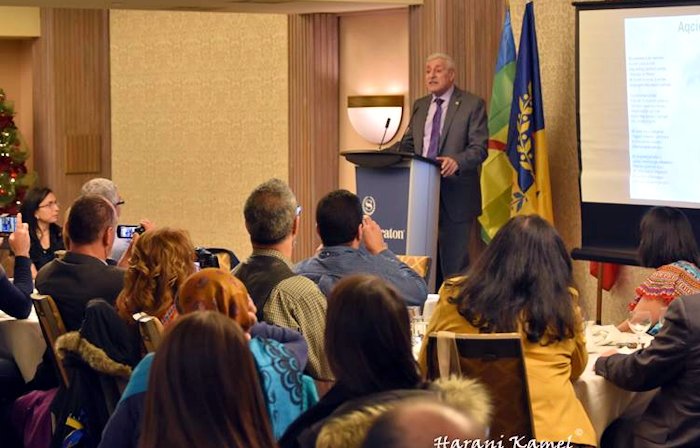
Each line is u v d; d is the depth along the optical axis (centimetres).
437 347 339
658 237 449
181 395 211
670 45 630
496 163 717
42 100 1127
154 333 340
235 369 214
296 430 259
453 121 709
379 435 122
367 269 417
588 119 668
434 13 760
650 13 636
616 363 381
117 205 558
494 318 349
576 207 729
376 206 680
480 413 170
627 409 413
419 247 674
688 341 367
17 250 498
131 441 286
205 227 1059
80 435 365
